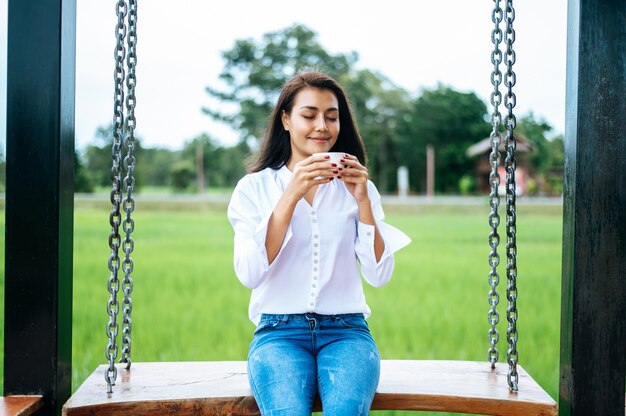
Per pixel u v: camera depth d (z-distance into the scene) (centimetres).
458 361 277
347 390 217
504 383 251
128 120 253
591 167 247
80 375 486
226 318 714
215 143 4153
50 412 248
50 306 247
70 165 259
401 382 248
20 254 247
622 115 247
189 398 234
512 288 245
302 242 245
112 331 242
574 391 248
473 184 4147
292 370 223
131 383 249
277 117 261
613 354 248
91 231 1606
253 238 233
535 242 1472
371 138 4159
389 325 666
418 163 4234
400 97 4212
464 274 1028
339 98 261
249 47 4072
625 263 247
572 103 251
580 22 246
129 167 258
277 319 240
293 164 260
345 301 246
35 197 246
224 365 272
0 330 610
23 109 246
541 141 3597
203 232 1731
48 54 246
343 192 254
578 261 247
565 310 254
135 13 248
